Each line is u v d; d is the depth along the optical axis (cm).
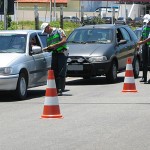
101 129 1320
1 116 1540
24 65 1936
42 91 2258
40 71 2069
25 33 2062
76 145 1138
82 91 2211
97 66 2453
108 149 1101
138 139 1201
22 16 11744
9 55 1934
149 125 1377
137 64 2864
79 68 2455
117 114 1553
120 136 1234
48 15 12138
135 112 1591
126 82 2136
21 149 1100
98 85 2475
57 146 1128
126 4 11806
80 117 1501
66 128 1334
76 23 7931
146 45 2472
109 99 1909
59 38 2048
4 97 2019
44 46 2139
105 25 2719
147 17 2478
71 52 2477
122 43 2628
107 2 11519
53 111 1491
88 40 2614
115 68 2570
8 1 3105
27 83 1975
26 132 1284
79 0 12575
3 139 1203
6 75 1852
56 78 2047
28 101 1895
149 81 2509
